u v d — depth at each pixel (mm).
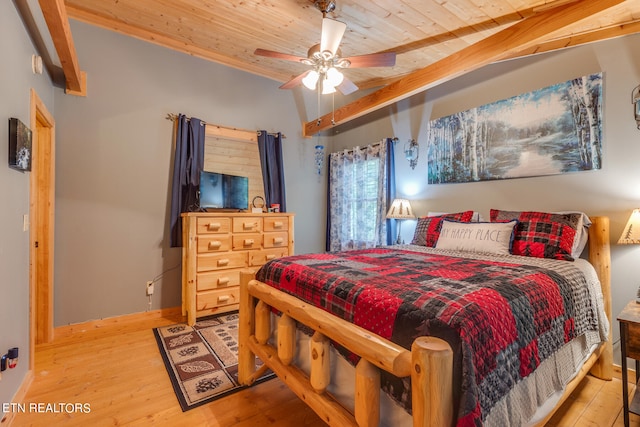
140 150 3213
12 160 1661
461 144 3166
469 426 843
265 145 4051
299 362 1618
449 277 1448
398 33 2664
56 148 2787
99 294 2984
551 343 1318
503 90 2852
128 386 1946
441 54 3021
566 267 1828
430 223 3004
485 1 2148
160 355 2371
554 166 2494
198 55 3580
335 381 1352
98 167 2990
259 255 3438
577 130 2375
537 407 1199
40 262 2625
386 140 3836
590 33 2297
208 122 3646
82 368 2166
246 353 1938
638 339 1479
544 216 2328
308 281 1544
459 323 964
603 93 2260
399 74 3686
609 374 2043
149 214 3260
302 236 4531
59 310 2791
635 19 2082
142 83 3229
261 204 4102
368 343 1051
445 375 844
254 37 3176
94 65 2967
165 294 3334
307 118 4535
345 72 3674
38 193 2637
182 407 1743
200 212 3184
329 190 4688
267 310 1794
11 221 1695
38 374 2080
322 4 2330
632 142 2129
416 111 3652
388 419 1100
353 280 1402
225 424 1616
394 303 1145
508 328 1098
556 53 2508
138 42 3205
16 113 1771
